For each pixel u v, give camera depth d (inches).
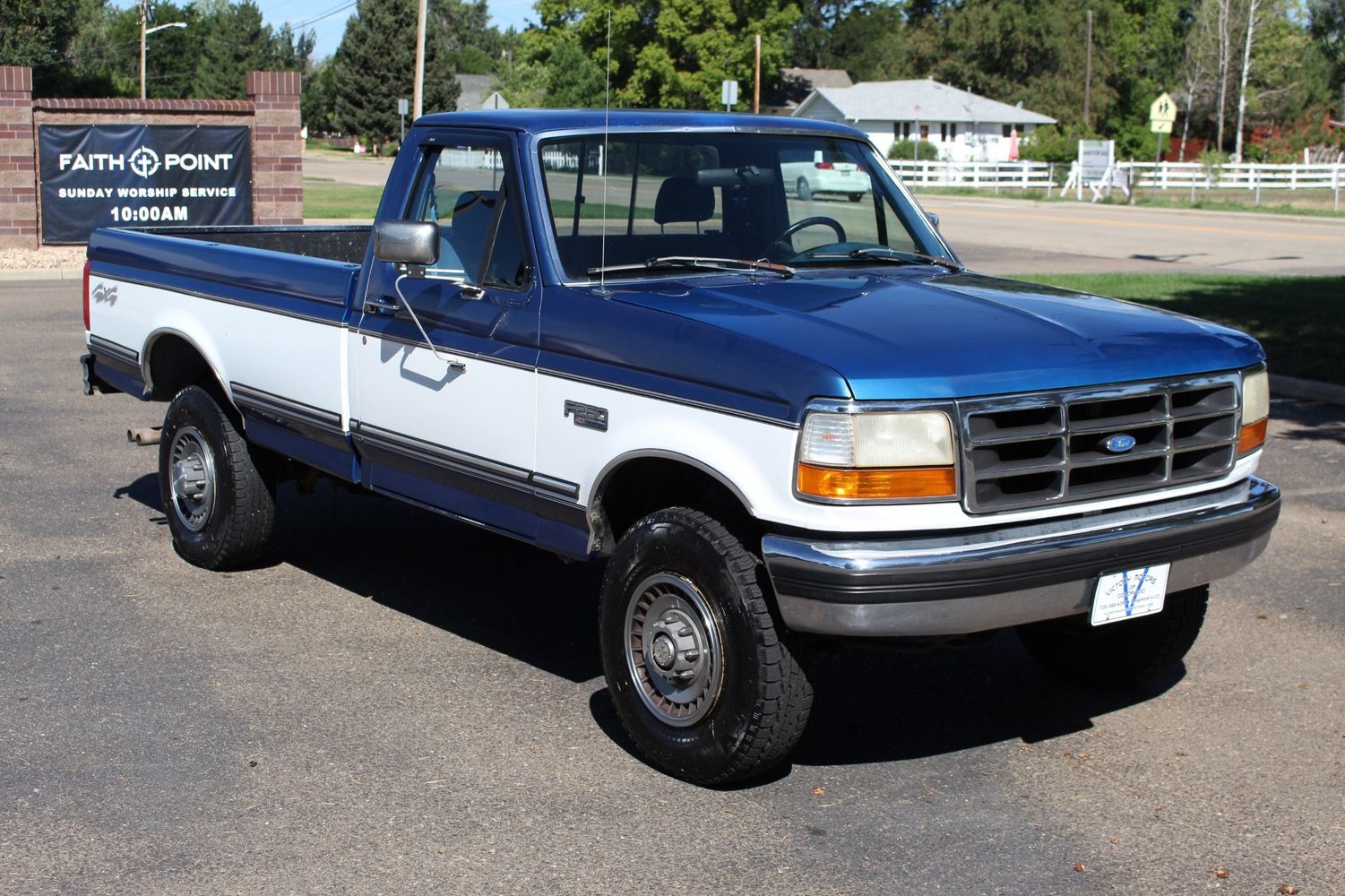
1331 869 157.0
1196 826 167.9
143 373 279.0
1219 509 181.2
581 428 185.5
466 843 161.2
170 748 186.4
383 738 190.9
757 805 172.6
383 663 219.8
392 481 223.8
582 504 186.5
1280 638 236.4
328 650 225.0
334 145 4325.8
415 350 211.8
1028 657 230.1
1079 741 194.5
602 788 176.4
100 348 292.4
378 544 287.6
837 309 178.5
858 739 194.9
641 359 176.7
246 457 257.1
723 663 169.2
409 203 219.1
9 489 321.7
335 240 312.8
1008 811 171.8
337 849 159.3
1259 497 187.0
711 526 170.9
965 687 216.2
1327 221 1398.9
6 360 492.4
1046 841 163.5
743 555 168.4
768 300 183.3
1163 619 202.7
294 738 190.2
